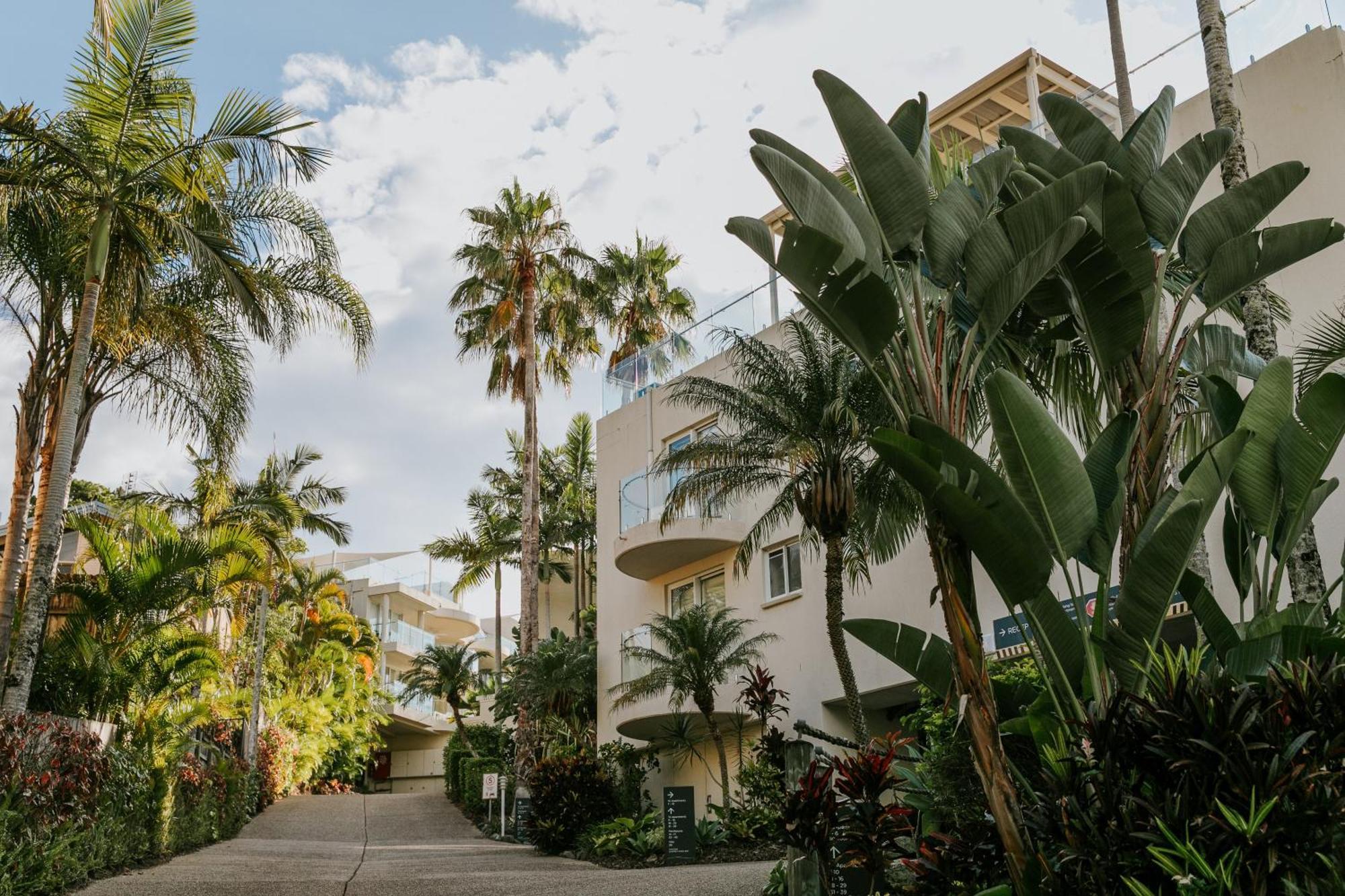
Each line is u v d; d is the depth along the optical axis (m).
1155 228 7.50
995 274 6.26
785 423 15.66
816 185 6.14
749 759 20.45
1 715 11.30
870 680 17.84
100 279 13.80
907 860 5.78
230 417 17.28
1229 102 10.55
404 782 55.56
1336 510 12.05
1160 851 4.48
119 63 14.10
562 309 31.88
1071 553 6.12
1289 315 12.57
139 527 18.55
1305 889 4.37
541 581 43.22
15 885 10.08
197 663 18.47
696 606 20.77
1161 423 6.76
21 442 14.93
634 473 25.30
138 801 14.77
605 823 19.06
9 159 13.29
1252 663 5.89
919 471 5.52
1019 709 7.33
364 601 54.59
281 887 12.45
